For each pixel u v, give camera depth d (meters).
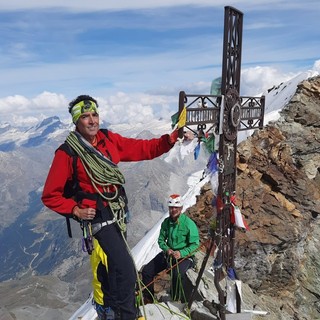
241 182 14.40
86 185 4.52
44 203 4.39
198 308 7.72
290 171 15.48
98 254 4.68
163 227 8.62
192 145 6.20
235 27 7.08
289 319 11.65
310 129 17.91
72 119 4.53
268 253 12.86
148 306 7.44
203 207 13.62
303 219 13.99
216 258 7.31
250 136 16.33
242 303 10.24
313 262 13.87
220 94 6.87
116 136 4.96
